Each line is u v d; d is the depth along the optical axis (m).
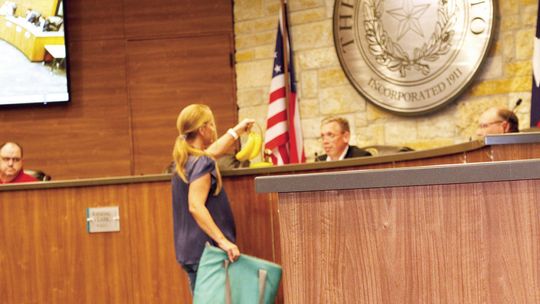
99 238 3.95
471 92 5.36
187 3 6.44
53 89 6.46
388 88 5.63
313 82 6.01
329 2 5.95
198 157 3.29
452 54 5.37
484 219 1.40
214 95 6.39
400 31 5.58
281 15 6.04
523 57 5.15
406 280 1.42
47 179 5.38
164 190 3.88
